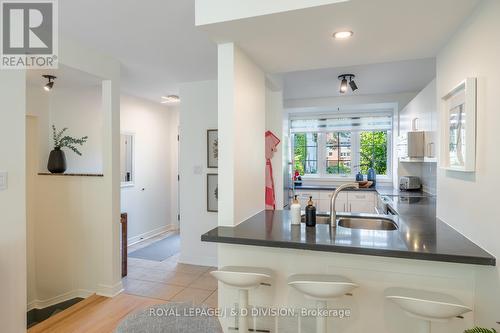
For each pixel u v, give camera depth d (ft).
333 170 19.57
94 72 9.41
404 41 6.65
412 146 11.47
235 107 6.92
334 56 7.59
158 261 13.96
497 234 4.64
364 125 18.75
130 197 16.62
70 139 11.96
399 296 5.05
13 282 6.73
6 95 6.67
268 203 11.62
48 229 10.94
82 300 10.15
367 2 5.04
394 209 9.56
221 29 6.07
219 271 6.00
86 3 6.64
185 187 13.76
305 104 17.51
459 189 6.10
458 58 6.04
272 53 7.42
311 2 5.20
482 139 5.07
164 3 6.68
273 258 6.63
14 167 6.77
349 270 6.13
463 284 5.46
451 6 5.17
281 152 12.03
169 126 20.20
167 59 10.39
